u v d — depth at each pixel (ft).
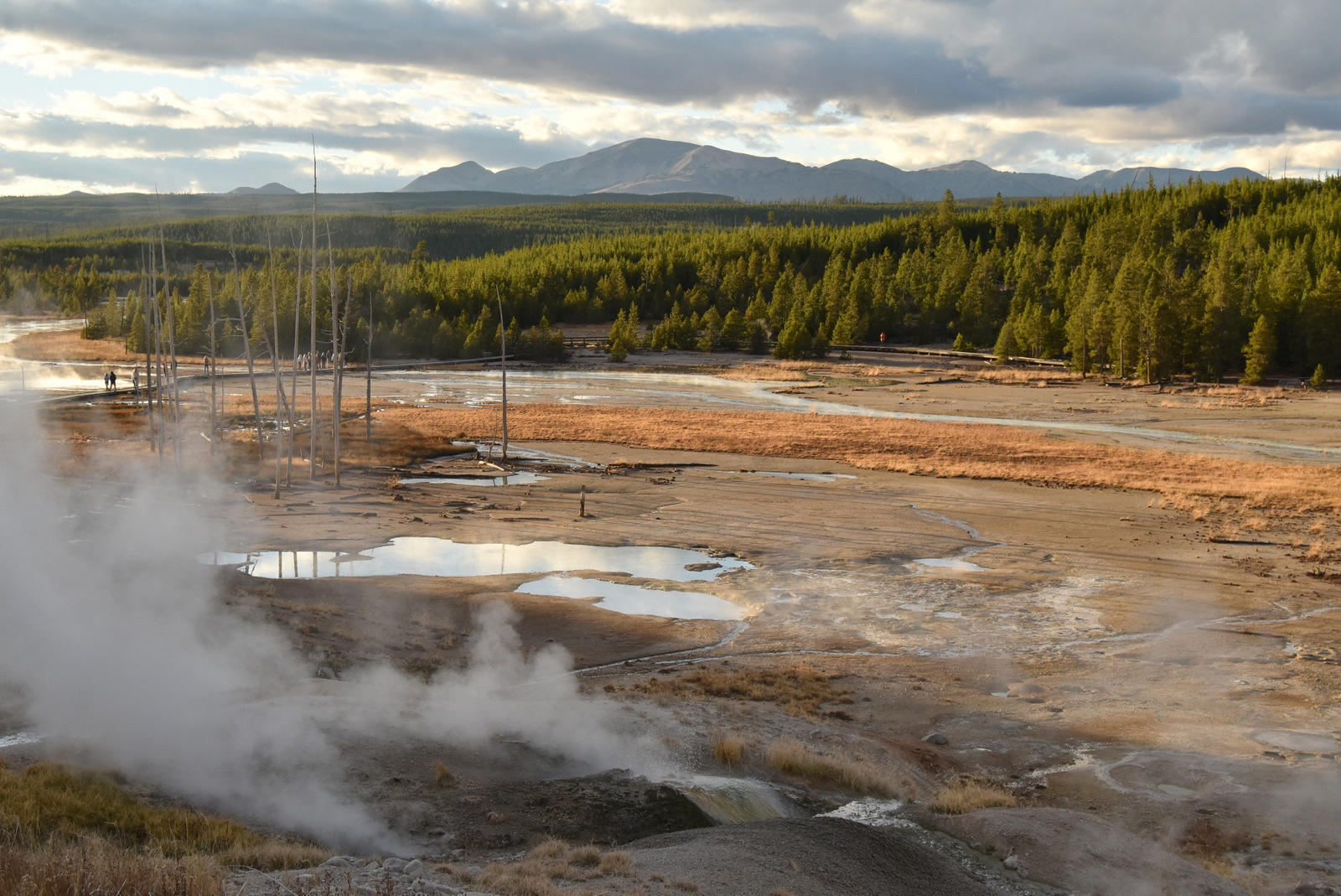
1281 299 404.57
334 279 164.45
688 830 42.24
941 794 50.44
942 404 333.62
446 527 131.85
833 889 35.06
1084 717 65.77
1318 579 107.96
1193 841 45.52
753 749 54.95
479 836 40.32
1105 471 189.98
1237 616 93.45
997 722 65.00
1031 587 104.83
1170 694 70.95
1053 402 333.21
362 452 195.83
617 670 76.59
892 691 72.23
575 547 122.72
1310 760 56.49
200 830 36.99
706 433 244.63
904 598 100.53
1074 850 41.86
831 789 51.29
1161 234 626.23
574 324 637.71
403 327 504.02
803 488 169.68
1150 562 116.06
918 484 175.63
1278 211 637.30
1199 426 270.46
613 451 217.77
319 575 103.60
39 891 26.50
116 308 519.19
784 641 85.66
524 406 307.99
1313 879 40.96
